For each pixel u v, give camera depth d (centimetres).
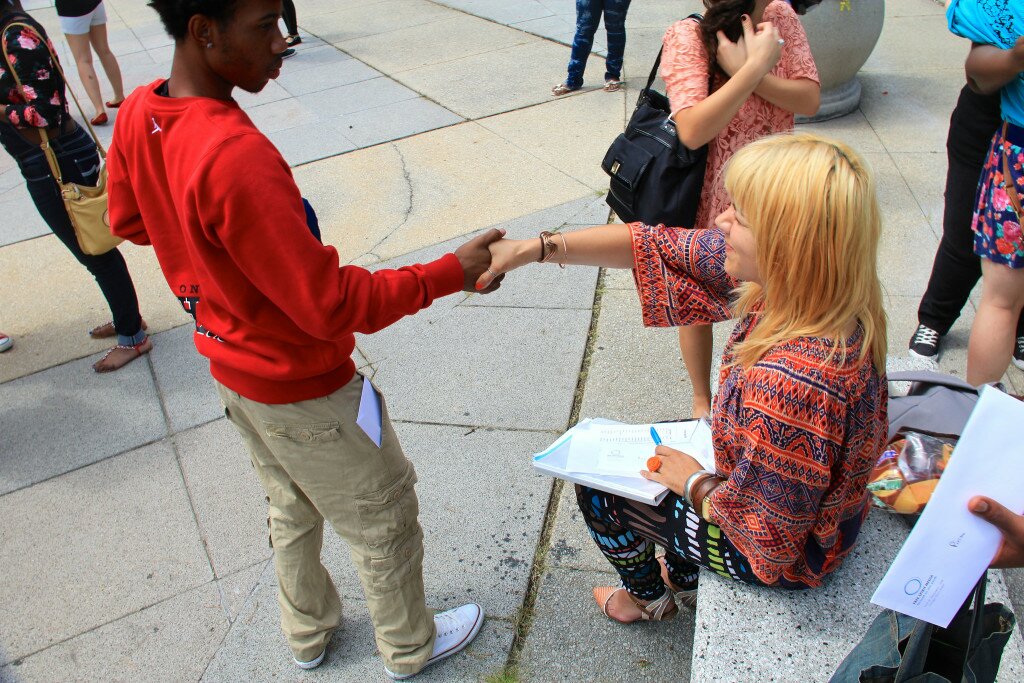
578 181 495
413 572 214
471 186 504
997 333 275
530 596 254
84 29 655
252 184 142
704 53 246
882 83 591
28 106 313
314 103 659
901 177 459
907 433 204
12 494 319
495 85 655
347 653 244
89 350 402
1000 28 238
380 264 434
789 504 155
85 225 330
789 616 179
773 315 153
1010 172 252
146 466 326
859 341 149
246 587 271
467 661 237
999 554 119
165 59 830
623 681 227
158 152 154
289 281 149
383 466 193
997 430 112
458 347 371
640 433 208
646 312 214
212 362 184
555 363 354
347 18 898
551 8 844
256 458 204
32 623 266
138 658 251
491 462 306
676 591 239
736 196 150
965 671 130
